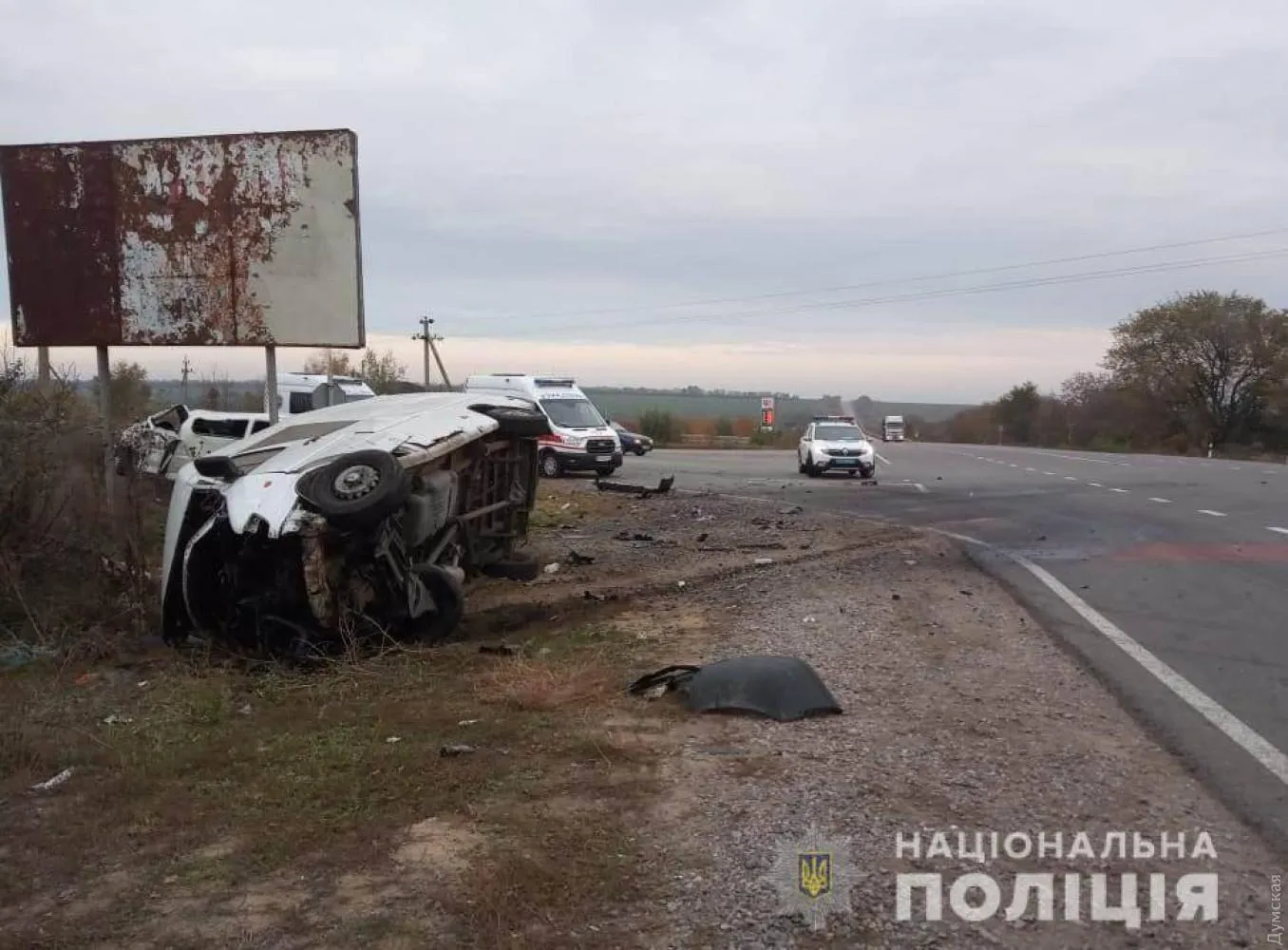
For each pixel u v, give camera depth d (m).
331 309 10.86
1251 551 12.80
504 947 3.26
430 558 8.07
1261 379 61.25
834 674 6.57
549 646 7.52
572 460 25.50
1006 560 11.98
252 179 10.84
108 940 3.37
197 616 7.15
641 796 4.50
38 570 8.47
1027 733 5.45
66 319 11.12
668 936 3.34
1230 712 5.95
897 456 41.59
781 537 14.20
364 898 3.60
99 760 5.09
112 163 10.96
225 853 4.00
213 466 7.35
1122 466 32.88
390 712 5.80
